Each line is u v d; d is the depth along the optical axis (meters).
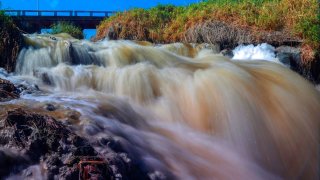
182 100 8.38
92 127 5.66
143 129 6.85
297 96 9.34
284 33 13.15
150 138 6.49
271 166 7.82
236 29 13.67
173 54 10.75
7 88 7.00
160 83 8.66
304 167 8.13
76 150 4.86
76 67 9.01
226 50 13.15
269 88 9.15
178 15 18.45
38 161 4.73
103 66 9.81
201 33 14.26
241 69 9.65
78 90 8.35
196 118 8.12
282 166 7.93
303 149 8.43
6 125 4.98
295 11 14.21
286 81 9.62
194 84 8.66
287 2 14.99
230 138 7.97
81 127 5.62
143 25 18.12
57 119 5.69
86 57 9.81
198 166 6.33
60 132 5.06
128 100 8.16
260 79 9.39
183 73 9.04
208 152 7.02
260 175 7.27
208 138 7.61
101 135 5.55
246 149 7.88
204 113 8.20
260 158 7.83
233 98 8.52
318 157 8.45
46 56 9.48
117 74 8.70
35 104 6.30
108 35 18.41
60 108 6.26
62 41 9.89
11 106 6.05
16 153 4.71
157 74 8.81
